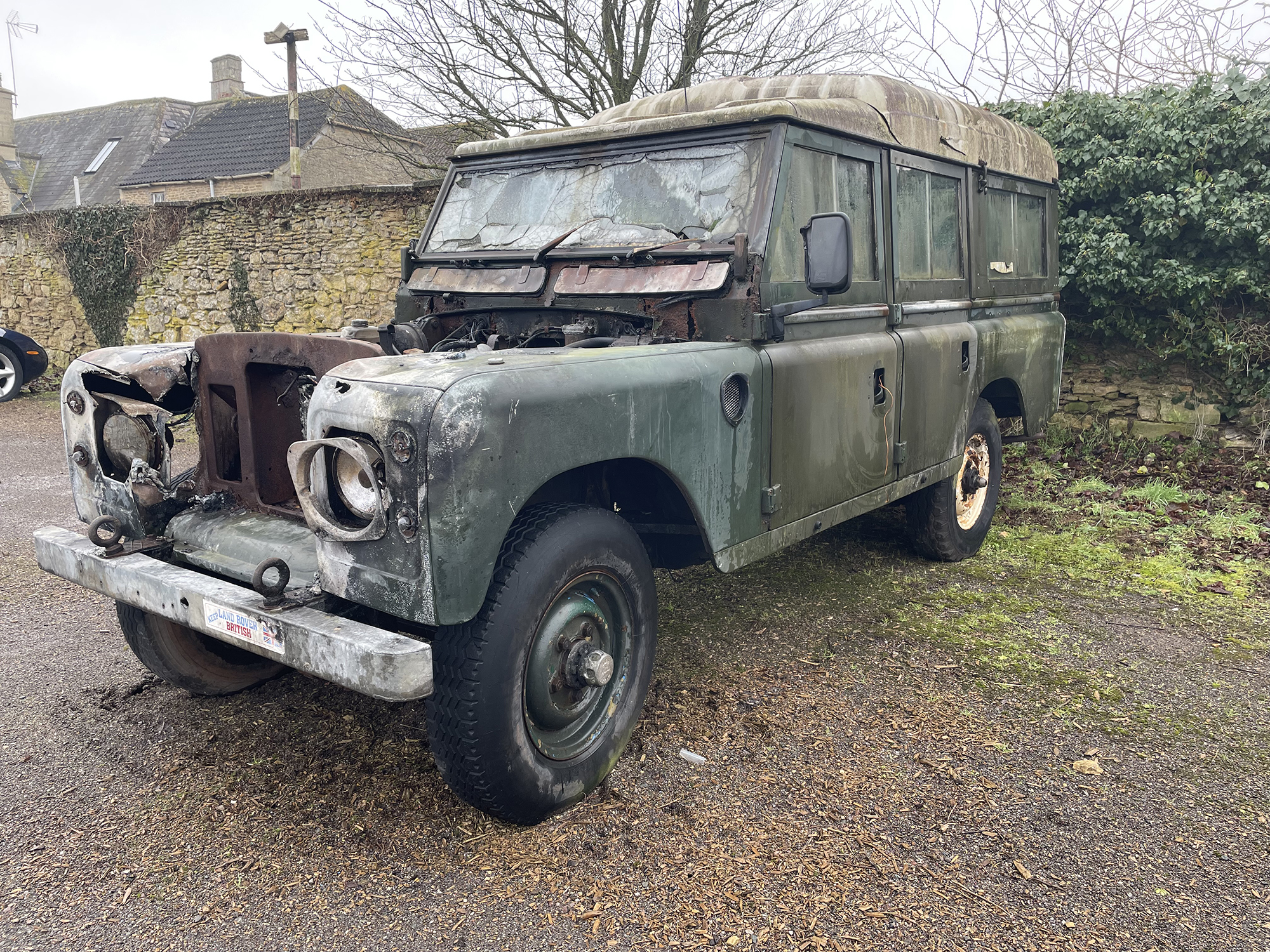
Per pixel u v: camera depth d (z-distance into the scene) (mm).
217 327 12227
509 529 2416
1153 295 7070
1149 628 4062
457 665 2275
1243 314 6992
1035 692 3416
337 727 3141
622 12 10680
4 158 29453
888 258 3895
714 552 2887
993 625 4090
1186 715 3234
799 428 3248
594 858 2406
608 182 3520
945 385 4301
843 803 2664
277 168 21125
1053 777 2818
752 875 2330
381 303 10844
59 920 2180
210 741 3049
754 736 3064
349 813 2617
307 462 2301
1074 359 7777
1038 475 6875
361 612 2711
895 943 2086
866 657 3730
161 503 2877
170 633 3145
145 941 2113
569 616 2498
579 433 2355
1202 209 6770
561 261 3424
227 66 31469
